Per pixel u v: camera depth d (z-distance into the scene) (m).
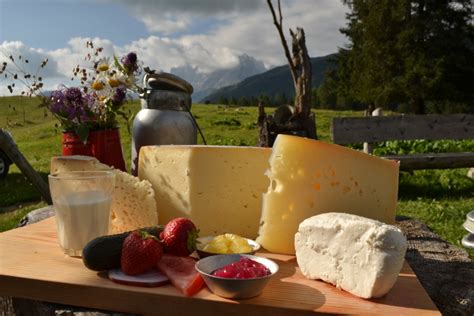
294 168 2.07
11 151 5.91
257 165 2.37
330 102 70.69
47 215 3.13
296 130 5.97
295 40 6.04
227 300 1.52
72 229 1.92
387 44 33.16
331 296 1.58
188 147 2.33
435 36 32.91
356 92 35.84
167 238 1.83
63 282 1.66
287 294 1.59
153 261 1.68
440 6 32.94
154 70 3.09
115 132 2.96
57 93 2.85
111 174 2.08
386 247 1.51
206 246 1.94
